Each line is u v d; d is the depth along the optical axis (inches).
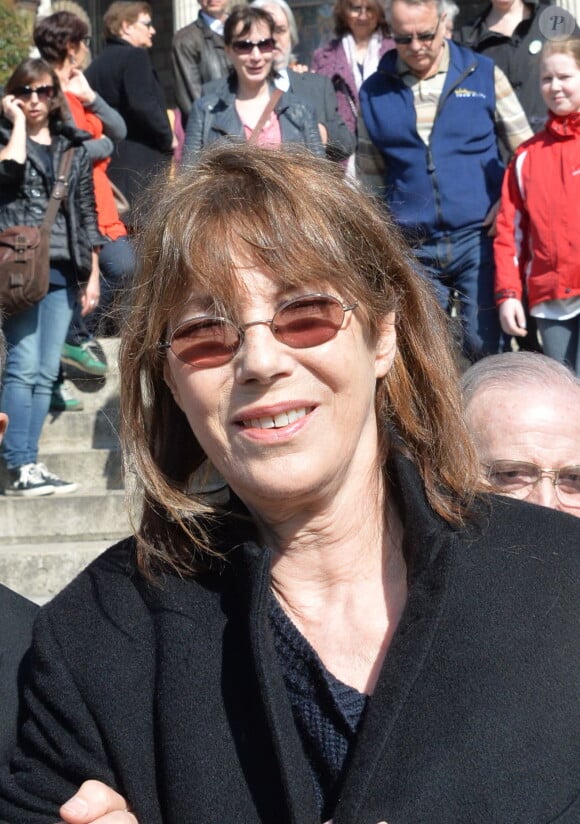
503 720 72.5
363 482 81.0
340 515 80.1
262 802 74.5
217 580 81.9
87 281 263.1
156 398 84.7
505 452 110.3
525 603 75.9
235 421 76.5
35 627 83.8
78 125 281.0
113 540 250.8
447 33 246.8
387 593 80.5
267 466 76.2
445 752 72.2
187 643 78.8
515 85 277.4
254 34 242.1
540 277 227.1
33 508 252.8
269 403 75.5
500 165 238.1
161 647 79.4
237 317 75.8
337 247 77.2
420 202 235.5
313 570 80.9
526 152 226.8
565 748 72.2
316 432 76.5
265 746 75.6
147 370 83.3
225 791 74.5
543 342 230.5
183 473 85.8
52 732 80.7
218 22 312.0
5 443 256.5
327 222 77.9
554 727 72.4
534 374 113.2
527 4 280.1
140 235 82.7
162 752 76.4
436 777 71.6
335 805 75.0
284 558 81.4
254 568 76.4
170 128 311.7
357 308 77.8
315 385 76.2
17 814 80.6
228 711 76.6
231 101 247.1
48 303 255.1
